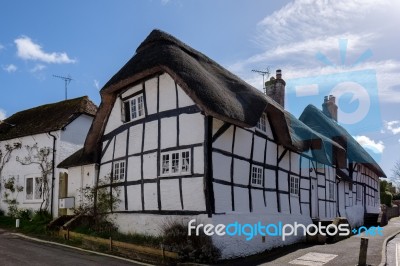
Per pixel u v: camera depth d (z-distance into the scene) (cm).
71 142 1952
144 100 1362
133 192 1351
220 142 1192
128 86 1437
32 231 1595
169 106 1272
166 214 1211
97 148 1574
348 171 2583
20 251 1154
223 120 1139
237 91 1331
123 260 1085
